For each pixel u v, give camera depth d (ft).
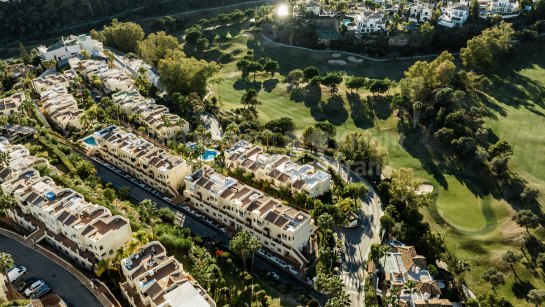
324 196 616.39
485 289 519.60
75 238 481.87
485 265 549.13
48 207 498.28
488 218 614.34
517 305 497.87
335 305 426.10
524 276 528.22
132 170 650.43
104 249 469.16
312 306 459.32
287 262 520.83
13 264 458.09
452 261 554.46
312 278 500.74
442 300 465.47
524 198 621.72
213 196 559.38
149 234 487.20
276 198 611.06
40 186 530.27
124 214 535.19
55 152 638.12
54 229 499.92
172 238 498.28
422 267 511.40
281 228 509.35
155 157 625.82
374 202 627.87
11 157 591.78
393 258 523.70
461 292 511.81
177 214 587.68
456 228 600.80
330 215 538.47
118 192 599.16
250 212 532.32
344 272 516.73
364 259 534.37
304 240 533.96
